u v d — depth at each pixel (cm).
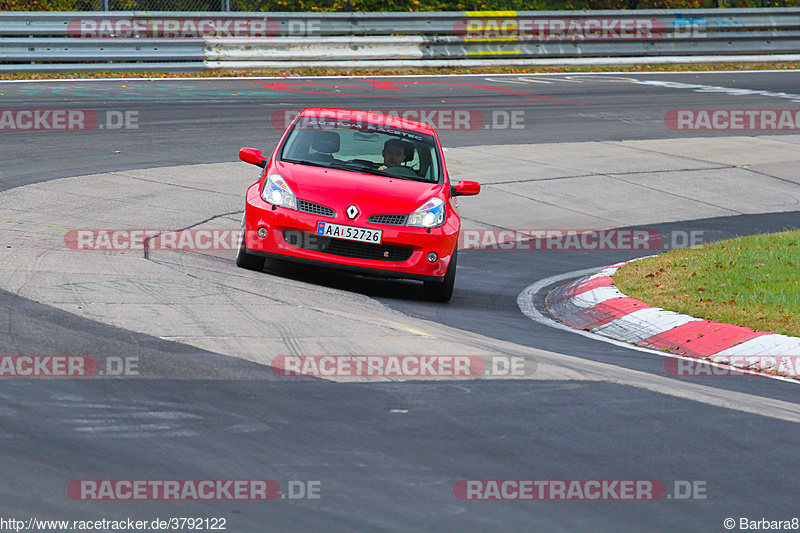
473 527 1276
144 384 1772
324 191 3078
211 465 1427
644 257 3994
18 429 1498
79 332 2073
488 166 6012
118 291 2519
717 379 2323
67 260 2880
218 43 8406
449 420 1720
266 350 2098
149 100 6894
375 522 1268
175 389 1761
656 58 10594
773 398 2141
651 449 1645
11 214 3600
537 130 7200
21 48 7444
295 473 1419
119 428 1543
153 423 1577
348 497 1345
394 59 9425
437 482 1426
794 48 11181
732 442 1717
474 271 3891
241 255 3169
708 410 1925
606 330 2962
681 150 7006
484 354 2273
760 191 6088
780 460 1634
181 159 5269
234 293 2697
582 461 1562
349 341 2261
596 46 10362
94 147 5306
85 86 7238
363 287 3266
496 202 5256
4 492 1274
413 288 3416
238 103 7062
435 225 3098
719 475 1542
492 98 8256
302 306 2638
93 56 7762
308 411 1708
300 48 8900
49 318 2159
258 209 3095
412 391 1888
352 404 1770
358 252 3056
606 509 1372
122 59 7900
